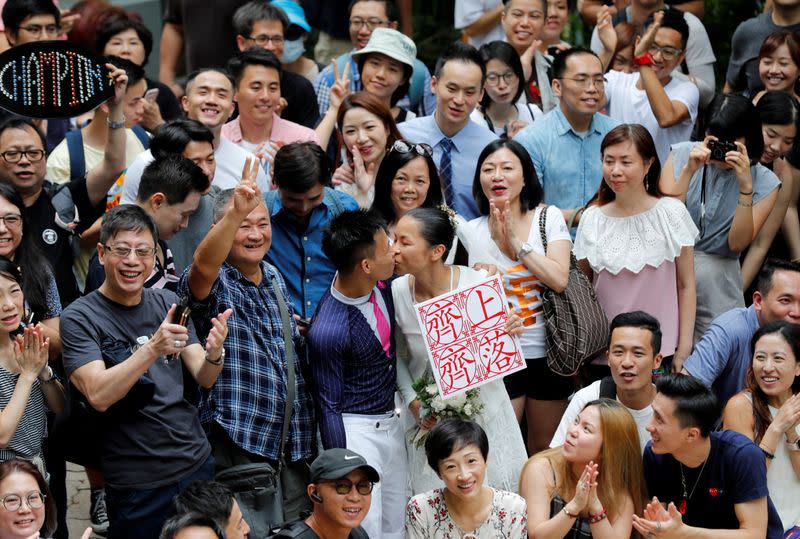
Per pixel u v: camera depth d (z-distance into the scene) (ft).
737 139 84.64
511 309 72.28
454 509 67.10
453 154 88.38
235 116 100.48
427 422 71.26
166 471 64.34
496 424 72.18
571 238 84.74
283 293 70.85
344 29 117.39
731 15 124.67
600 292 80.59
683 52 99.04
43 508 59.57
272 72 88.94
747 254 91.91
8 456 63.67
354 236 68.64
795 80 99.45
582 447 67.21
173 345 60.90
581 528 67.51
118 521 64.69
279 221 75.72
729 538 65.87
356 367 70.23
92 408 63.67
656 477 69.15
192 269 66.28
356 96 84.33
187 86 86.74
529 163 78.79
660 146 98.17
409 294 72.54
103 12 110.22
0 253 68.80
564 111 89.92
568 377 79.05
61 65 72.59
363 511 63.10
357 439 69.87
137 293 65.62
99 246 64.90
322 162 74.28
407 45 94.53
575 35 130.31
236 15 103.55
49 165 86.94
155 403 64.44
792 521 71.87
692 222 79.92
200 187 73.20
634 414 72.54
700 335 85.76
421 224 70.54
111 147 79.87
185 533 56.70
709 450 67.46
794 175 93.09
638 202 80.02
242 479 66.28
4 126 75.10
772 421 72.13
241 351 67.92
